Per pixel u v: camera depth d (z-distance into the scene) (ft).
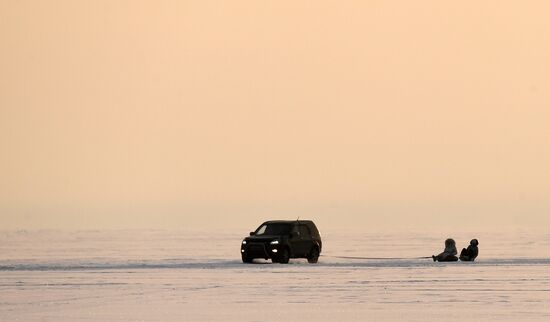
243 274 352.08
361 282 317.01
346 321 224.12
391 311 241.55
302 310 243.81
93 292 286.46
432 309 245.24
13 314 236.43
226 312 239.91
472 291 287.28
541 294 278.87
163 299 267.80
